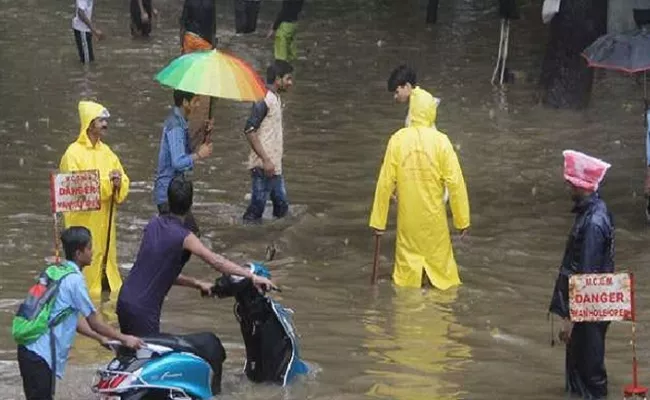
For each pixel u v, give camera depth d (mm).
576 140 40688
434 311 25438
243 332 20984
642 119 43625
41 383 18594
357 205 33156
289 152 38750
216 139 40125
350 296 26328
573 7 44375
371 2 73562
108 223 25969
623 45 33000
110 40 59531
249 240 30016
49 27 63500
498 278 27656
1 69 51969
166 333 22141
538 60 55406
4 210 31953
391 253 29391
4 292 25797
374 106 45875
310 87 49312
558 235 30828
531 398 20688
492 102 46500
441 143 26688
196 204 32875
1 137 40094
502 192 34531
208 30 53250
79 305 18781
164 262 20391
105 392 18969
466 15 68625
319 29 64250
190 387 19438
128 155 37938
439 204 26812
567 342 20688
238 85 25375
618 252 29531
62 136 40406
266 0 72500
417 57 56219
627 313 19500
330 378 21391
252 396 20438
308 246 29812
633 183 35594
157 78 25734
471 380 21500
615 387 21281
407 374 21703
